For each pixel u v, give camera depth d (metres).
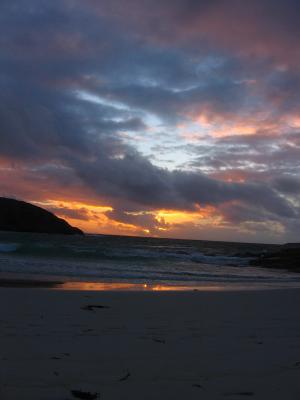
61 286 14.71
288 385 3.72
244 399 3.35
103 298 10.06
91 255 34.69
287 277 26.70
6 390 3.36
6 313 7.24
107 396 3.34
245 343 5.45
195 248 80.62
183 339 5.61
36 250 34.84
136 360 4.46
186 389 3.56
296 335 6.11
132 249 50.88
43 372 3.90
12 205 126.06
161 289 15.12
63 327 6.23
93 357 4.53
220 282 20.22
